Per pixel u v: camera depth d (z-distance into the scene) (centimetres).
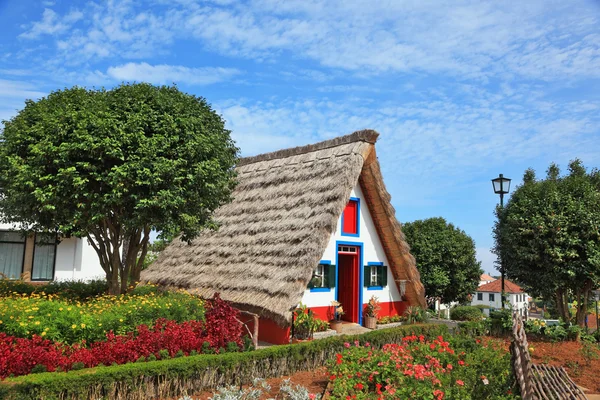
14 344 735
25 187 1016
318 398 696
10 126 1079
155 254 2344
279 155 1769
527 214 1483
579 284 1447
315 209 1335
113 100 1063
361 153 1430
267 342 1251
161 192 1018
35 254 2025
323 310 1405
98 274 2178
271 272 1242
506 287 4806
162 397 733
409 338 984
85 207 1045
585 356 1136
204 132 1139
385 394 700
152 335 834
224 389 709
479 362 877
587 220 1356
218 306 972
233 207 1712
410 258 1599
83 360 731
